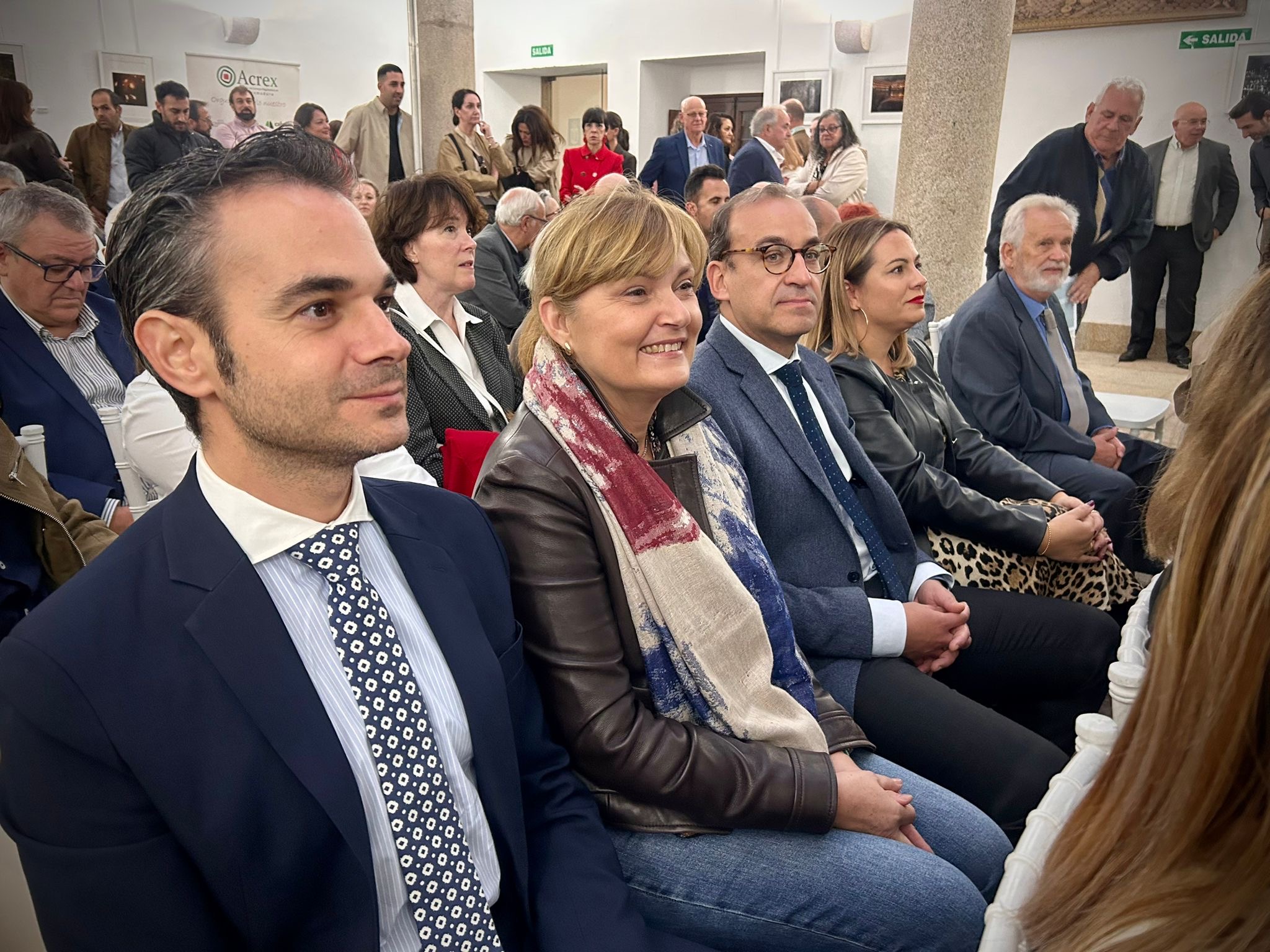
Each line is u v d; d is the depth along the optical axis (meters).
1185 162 6.41
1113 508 2.73
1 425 1.54
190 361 0.85
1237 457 0.51
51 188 2.16
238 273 0.81
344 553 0.92
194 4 5.19
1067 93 6.85
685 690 1.31
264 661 0.85
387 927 0.91
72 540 1.60
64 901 0.79
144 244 0.83
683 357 1.37
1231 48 6.16
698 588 1.29
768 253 1.78
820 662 1.74
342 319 0.85
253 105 5.48
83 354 2.26
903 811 1.31
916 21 4.66
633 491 1.29
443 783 0.93
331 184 0.88
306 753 0.84
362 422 0.86
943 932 1.19
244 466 0.89
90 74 5.00
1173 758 0.53
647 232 1.29
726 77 9.88
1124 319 7.11
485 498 1.29
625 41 9.84
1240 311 0.62
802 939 1.20
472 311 2.67
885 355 2.36
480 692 1.00
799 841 1.24
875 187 8.66
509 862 1.03
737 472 1.57
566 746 1.25
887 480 2.18
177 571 0.85
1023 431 2.93
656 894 1.23
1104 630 1.97
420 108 7.07
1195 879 0.51
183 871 0.81
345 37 5.77
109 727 0.77
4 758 0.78
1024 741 1.57
